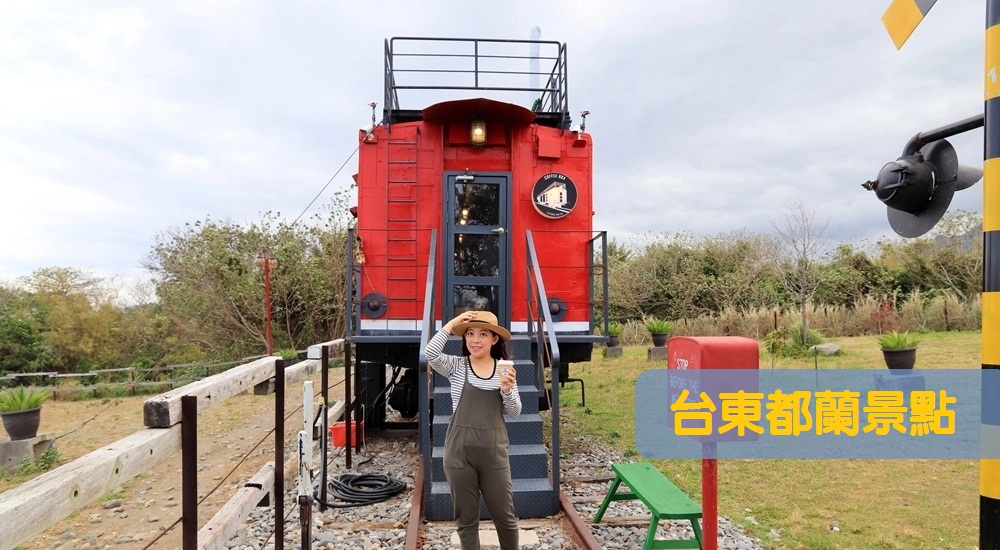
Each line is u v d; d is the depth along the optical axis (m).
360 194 7.20
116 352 20.08
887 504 5.32
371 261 7.17
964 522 4.88
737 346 2.89
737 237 26.02
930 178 2.60
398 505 5.57
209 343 19.67
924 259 23.08
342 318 20.03
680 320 22.59
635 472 4.60
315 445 6.04
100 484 2.23
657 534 4.73
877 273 23.84
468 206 7.24
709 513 3.03
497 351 3.94
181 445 2.94
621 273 26.28
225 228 19.89
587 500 5.53
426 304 5.79
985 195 2.24
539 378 6.02
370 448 7.83
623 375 13.58
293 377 4.95
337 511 5.47
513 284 7.19
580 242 7.29
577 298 7.26
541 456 5.31
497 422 3.77
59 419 12.87
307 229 20.69
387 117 7.45
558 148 7.27
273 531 5.01
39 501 1.89
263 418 10.78
